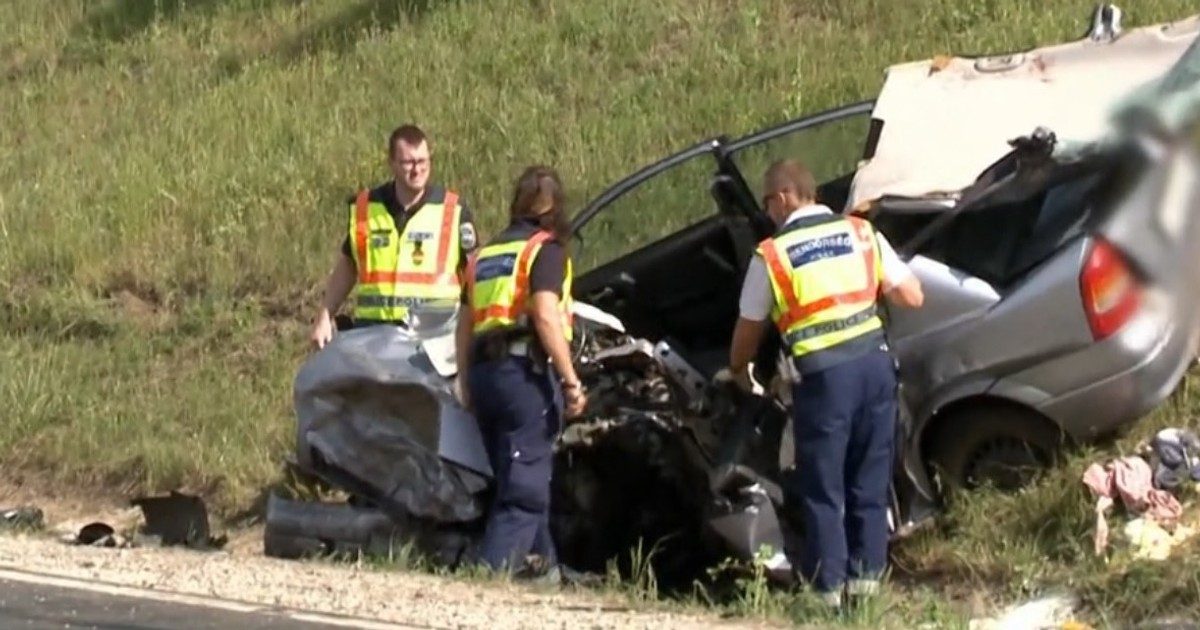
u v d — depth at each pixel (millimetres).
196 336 21719
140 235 23781
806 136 16156
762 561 14117
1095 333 14031
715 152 15914
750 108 23141
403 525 15000
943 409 14602
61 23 31047
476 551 14805
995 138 15062
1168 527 13875
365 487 15070
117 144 26484
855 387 13289
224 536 17469
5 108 28578
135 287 22797
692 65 24547
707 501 14609
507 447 14297
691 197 16062
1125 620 13164
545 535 14523
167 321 22141
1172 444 14148
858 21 24734
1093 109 14984
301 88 26672
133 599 12617
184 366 21297
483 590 13195
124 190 24750
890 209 14648
